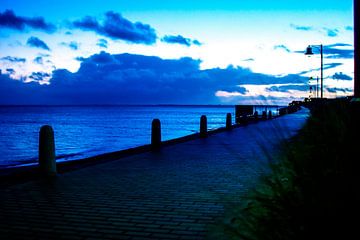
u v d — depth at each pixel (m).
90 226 5.82
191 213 6.43
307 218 2.92
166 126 68.06
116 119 119.44
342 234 2.84
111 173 10.56
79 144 31.84
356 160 3.39
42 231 5.61
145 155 14.40
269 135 17.41
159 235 5.38
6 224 5.95
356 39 10.62
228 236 4.82
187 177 9.80
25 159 23.55
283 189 3.27
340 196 2.95
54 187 8.71
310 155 3.74
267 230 3.16
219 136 22.23
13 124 86.88
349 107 6.58
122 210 6.69
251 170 10.59
